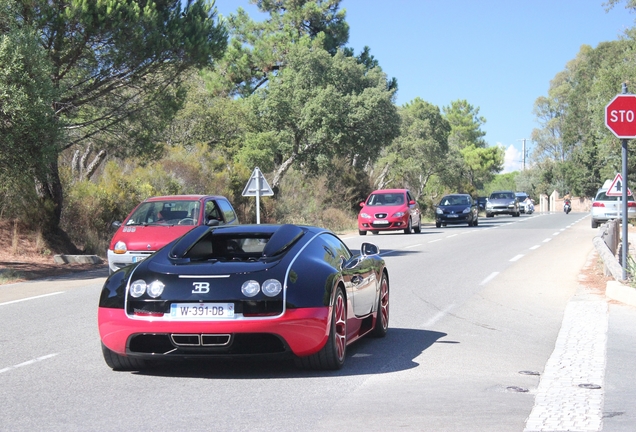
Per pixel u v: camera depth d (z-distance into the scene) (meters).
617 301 11.40
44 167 17.31
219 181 32.19
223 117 36.75
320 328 6.54
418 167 61.88
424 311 10.98
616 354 7.72
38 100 16.31
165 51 20.38
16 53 16.23
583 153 87.38
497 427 5.10
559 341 8.41
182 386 6.48
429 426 5.13
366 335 8.97
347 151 44.84
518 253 21.16
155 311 6.52
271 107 41.06
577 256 20.00
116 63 19.67
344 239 28.75
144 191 26.58
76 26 18.59
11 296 13.44
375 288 8.52
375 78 46.06
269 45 54.72
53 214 21.91
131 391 6.31
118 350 6.72
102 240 23.50
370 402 5.85
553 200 101.81
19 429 5.18
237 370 7.10
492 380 6.64
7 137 16.23
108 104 21.56
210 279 6.53
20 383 6.64
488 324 9.85
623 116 12.45
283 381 6.63
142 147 22.39
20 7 18.11
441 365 7.29
